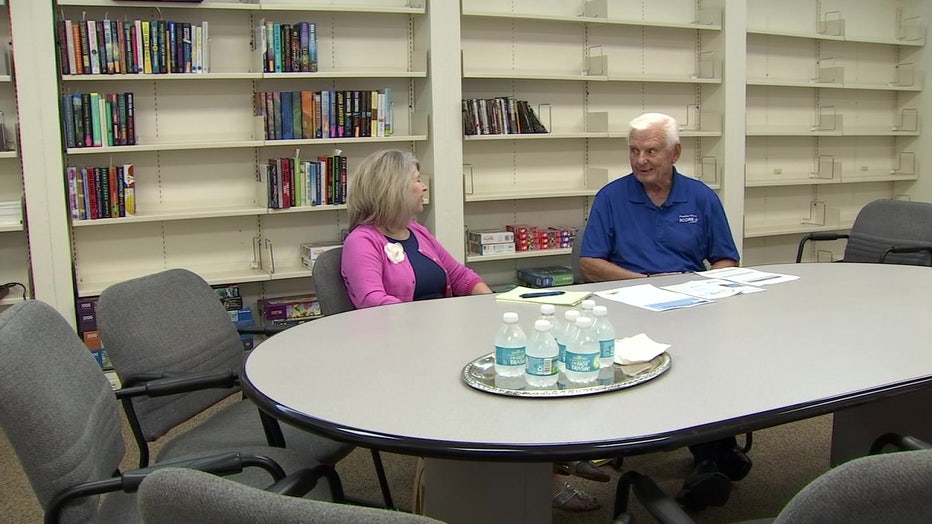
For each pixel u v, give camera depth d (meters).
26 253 3.61
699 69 4.94
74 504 1.34
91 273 3.76
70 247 3.50
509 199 4.46
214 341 2.13
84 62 3.39
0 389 1.25
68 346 1.55
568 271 4.40
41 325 1.49
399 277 2.51
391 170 2.49
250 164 3.99
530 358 1.38
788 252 5.60
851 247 3.64
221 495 0.77
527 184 4.60
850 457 2.30
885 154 5.91
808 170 5.58
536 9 4.48
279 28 3.70
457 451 1.13
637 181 2.97
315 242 4.15
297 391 1.41
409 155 2.58
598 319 1.47
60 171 3.41
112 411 1.64
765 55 5.27
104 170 3.51
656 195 2.96
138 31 3.46
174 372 1.86
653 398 1.32
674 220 2.93
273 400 1.37
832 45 5.52
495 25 4.39
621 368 1.48
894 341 1.67
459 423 1.22
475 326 1.90
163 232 3.87
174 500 0.80
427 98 4.07
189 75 3.54
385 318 2.02
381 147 4.24
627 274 2.84
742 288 2.33
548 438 1.15
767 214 5.47
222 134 3.90
